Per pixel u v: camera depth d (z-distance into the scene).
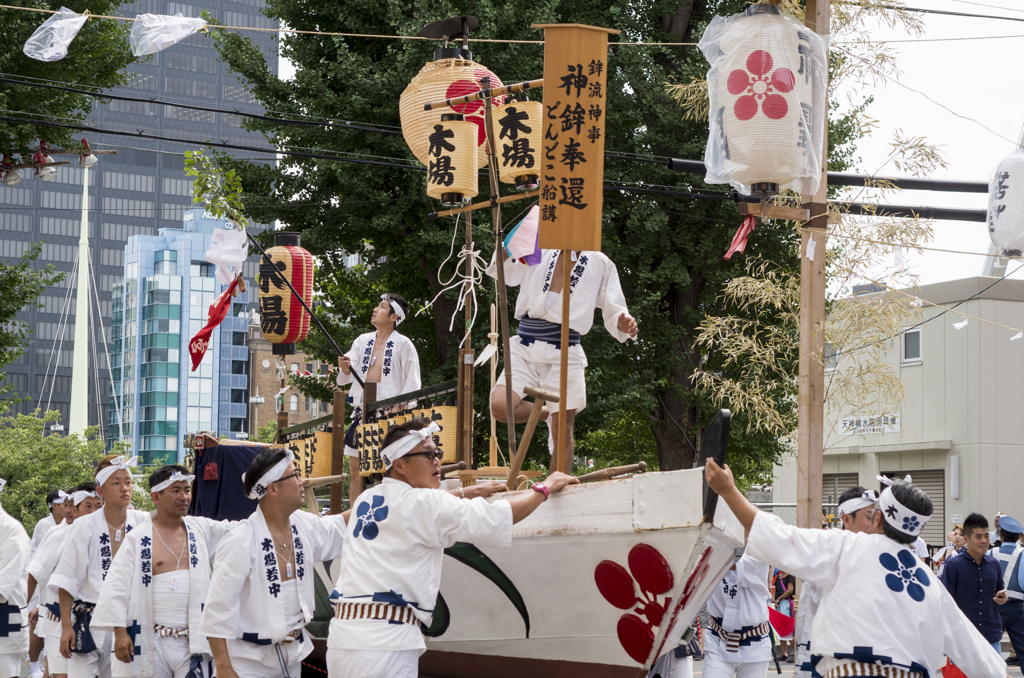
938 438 38.97
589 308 9.84
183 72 159.12
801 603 11.44
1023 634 18.27
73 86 27.31
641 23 29.88
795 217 14.02
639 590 7.71
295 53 27.88
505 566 8.41
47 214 153.75
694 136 28.83
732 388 20.03
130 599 9.50
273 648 8.66
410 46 24.38
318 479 11.15
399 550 7.57
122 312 146.25
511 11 25.06
